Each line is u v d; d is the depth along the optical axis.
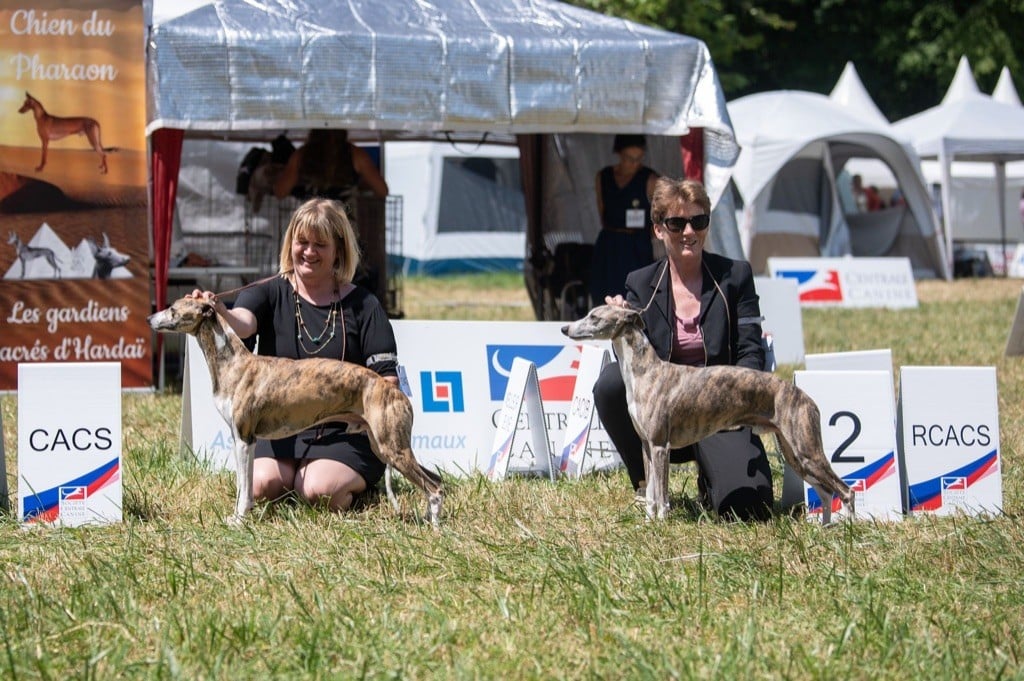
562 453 7.33
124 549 4.93
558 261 12.65
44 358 9.33
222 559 4.89
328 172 11.24
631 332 5.37
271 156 12.79
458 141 14.84
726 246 9.63
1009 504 5.91
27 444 5.50
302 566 4.78
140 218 9.41
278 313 5.89
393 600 4.40
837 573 4.69
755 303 5.92
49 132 9.26
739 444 5.81
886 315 17.05
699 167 9.66
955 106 25.39
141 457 6.85
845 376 5.80
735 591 4.51
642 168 10.02
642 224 10.01
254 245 15.38
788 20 37.00
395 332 7.36
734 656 3.78
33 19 9.20
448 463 7.19
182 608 4.24
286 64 8.91
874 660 3.84
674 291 5.87
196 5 10.25
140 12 9.37
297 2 9.53
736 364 5.89
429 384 7.31
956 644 3.95
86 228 9.34
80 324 9.38
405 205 26.94
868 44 37.09
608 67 9.33
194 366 6.96
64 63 9.27
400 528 5.35
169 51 8.85
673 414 5.33
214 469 6.77
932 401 5.89
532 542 5.11
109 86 9.34
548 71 9.25
